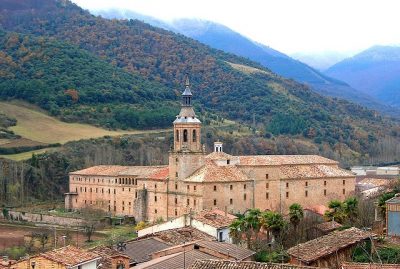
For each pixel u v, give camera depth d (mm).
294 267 77562
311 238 130000
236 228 127812
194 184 192375
